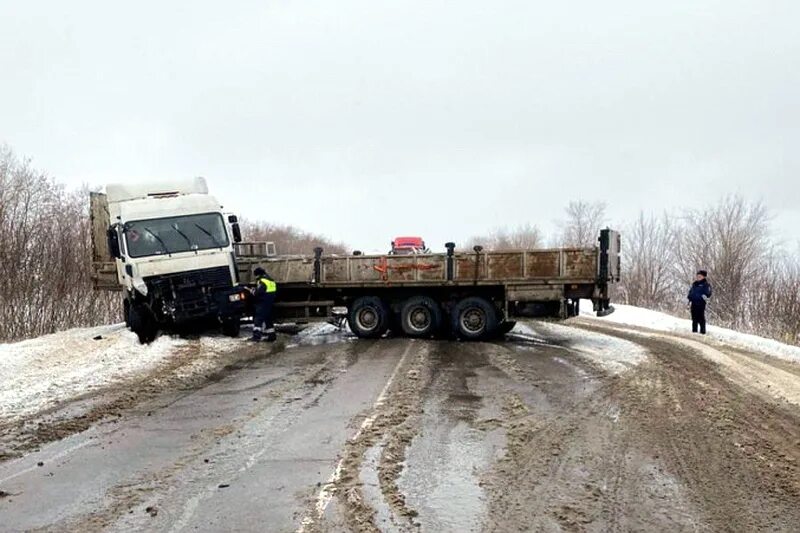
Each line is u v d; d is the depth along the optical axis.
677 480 5.14
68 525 4.32
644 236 32.25
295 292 14.53
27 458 5.77
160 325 13.27
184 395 8.32
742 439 6.26
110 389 8.65
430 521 4.29
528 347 12.35
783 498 4.79
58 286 19.70
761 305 22.61
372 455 5.64
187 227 13.49
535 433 6.36
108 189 14.70
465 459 5.56
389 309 14.07
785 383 9.02
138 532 4.19
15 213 20.95
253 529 4.18
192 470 5.38
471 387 8.49
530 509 4.52
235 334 13.84
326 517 4.35
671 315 21.98
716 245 28.64
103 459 5.71
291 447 5.94
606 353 11.57
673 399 7.89
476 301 13.30
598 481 5.09
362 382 8.86
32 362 10.53
